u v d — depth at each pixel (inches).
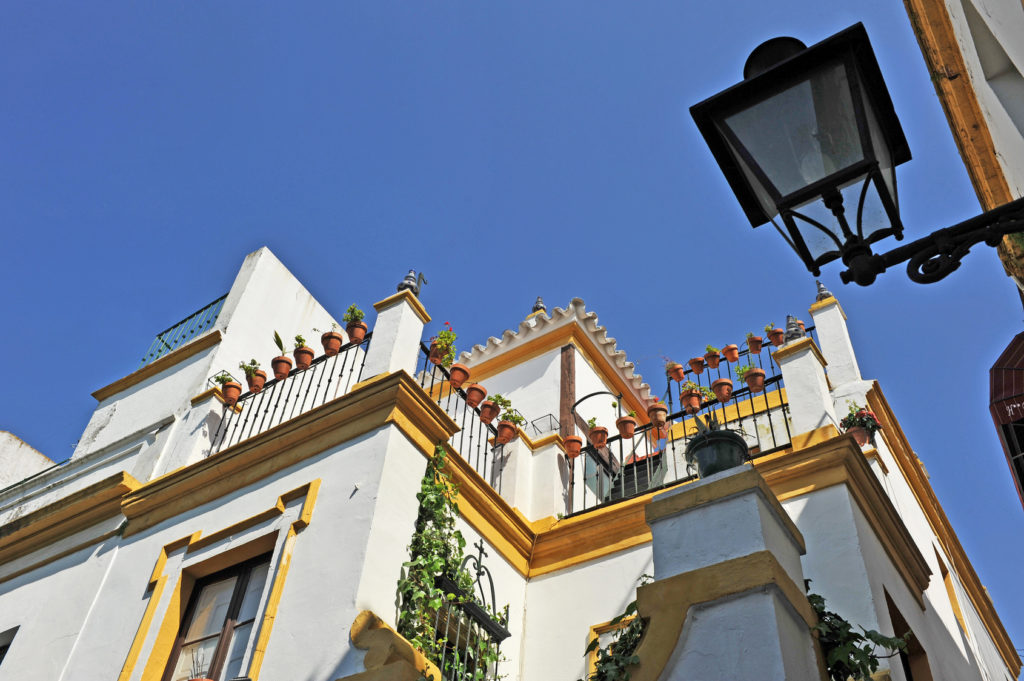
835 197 135.3
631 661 180.7
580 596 340.8
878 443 413.4
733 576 179.5
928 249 124.5
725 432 213.0
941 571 430.0
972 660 406.6
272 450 337.7
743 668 167.0
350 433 317.1
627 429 403.9
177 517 352.8
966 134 261.7
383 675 242.4
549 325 563.8
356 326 390.0
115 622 332.2
